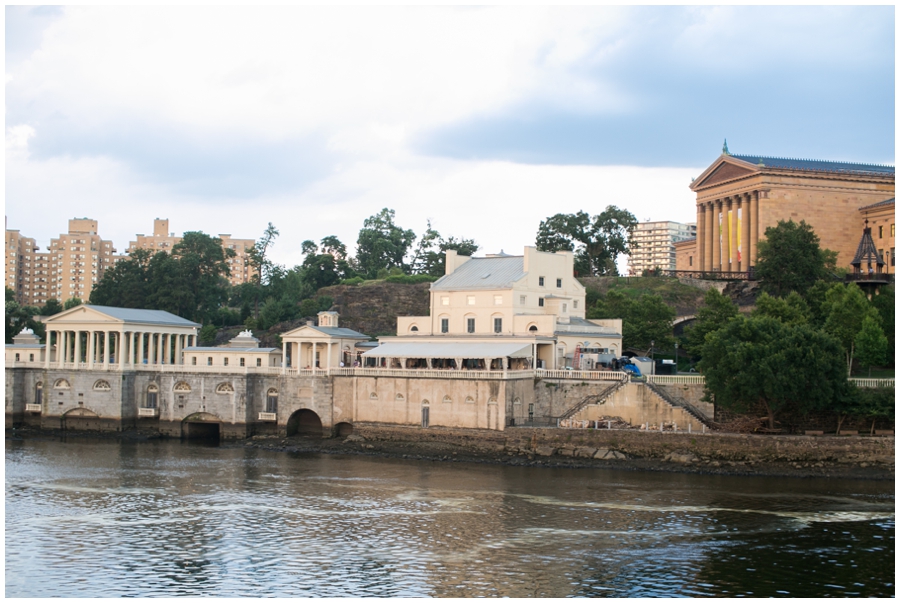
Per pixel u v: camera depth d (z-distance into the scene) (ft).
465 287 464.65
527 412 407.64
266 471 362.12
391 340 464.65
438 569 236.02
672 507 295.89
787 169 609.83
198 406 453.17
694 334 456.45
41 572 234.99
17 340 504.43
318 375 432.25
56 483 339.57
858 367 444.96
